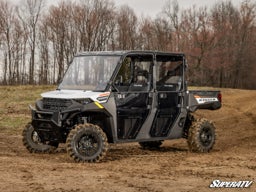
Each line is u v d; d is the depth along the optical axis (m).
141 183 9.89
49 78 60.81
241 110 30.55
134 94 13.00
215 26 76.69
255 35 79.25
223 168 11.64
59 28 62.28
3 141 16.38
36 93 35.81
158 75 13.48
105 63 12.92
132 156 13.52
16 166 11.34
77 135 12.02
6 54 59.84
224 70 76.94
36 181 9.85
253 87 78.56
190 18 75.81
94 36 64.38
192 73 73.25
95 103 12.32
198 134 14.16
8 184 9.55
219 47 75.25
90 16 64.38
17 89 38.91
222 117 27.12
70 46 62.88
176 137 14.01
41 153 13.66
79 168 11.33
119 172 10.98
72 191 9.15
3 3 59.91
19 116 23.50
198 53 73.31
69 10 63.81
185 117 14.09
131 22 69.44
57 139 12.53
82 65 13.21
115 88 12.69
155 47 72.38
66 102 12.22
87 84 12.95
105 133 12.80
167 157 13.35
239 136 18.77
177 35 73.94
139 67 13.16
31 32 60.78
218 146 15.91
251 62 78.25
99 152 12.22
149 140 13.45
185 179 10.36
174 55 13.75
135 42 70.00
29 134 13.62
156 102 13.41
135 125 13.14
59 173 10.69
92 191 9.19
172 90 13.78
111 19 67.19
